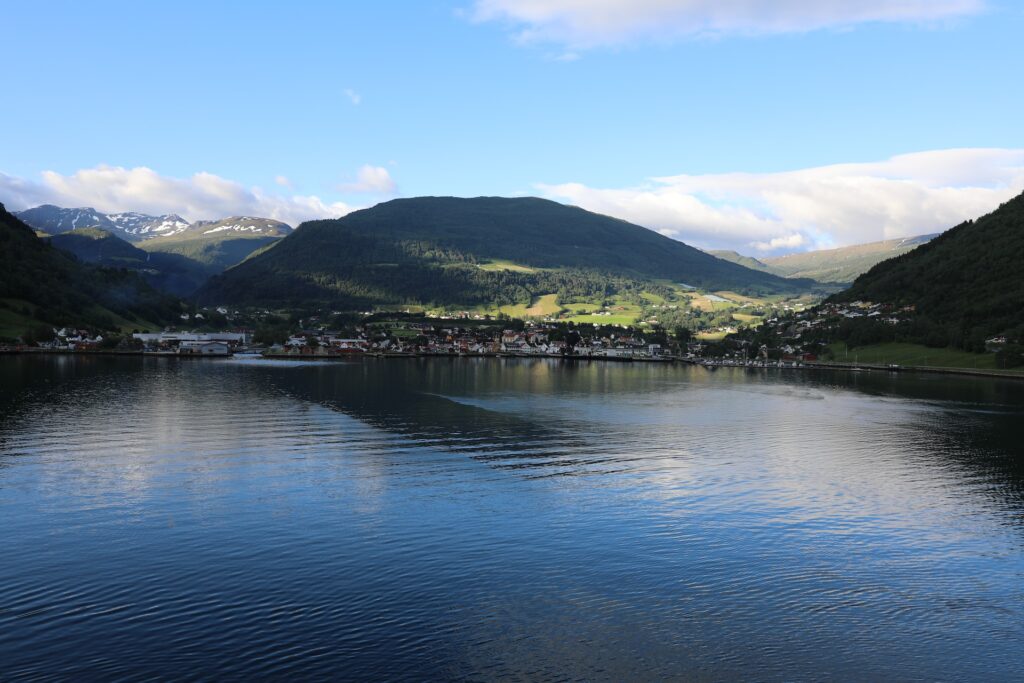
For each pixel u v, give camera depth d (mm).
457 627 37719
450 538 51250
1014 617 39875
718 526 55000
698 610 40125
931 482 71500
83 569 44344
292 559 46625
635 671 33906
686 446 91875
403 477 70625
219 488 64438
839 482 70938
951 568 46938
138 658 34031
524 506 59938
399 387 176000
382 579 43625
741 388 192875
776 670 34188
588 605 40562
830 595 42375
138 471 70688
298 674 33031
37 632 36312
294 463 76188
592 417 122750
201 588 41812
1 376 174750
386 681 32625
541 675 33438
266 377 198625
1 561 45500
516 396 160125
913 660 35250
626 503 61375
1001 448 92438
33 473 68875
